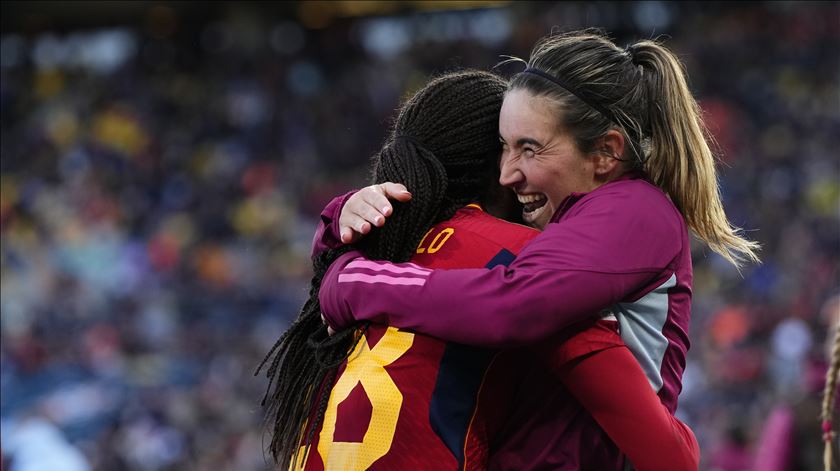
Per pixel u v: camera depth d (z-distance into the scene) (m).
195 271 58.03
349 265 6.92
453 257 6.88
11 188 69.50
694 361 43.19
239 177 70.81
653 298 6.71
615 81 6.93
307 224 65.62
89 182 69.06
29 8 88.19
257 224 65.56
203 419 37.44
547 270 6.36
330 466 6.59
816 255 54.75
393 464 6.48
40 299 51.28
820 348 12.95
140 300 51.25
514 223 7.23
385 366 6.59
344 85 84.12
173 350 45.56
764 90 74.44
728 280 51.91
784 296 49.00
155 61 88.94
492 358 6.70
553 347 6.56
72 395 39.91
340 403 6.66
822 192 61.84
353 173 73.81
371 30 92.75
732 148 67.94
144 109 81.81
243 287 54.59
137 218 65.75
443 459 6.50
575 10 87.12
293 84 84.56
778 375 36.28
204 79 85.56
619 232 6.54
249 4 88.56
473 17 90.44
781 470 12.50
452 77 7.50
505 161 7.12
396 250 7.06
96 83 86.44
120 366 43.31
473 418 6.64
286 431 7.11
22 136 78.31
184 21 91.25
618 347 6.55
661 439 6.45
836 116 70.88
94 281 56.16
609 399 6.48
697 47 79.50
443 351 6.57
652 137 7.13
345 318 6.86
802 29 79.81
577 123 6.87
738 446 22.30
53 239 60.81
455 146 7.30
